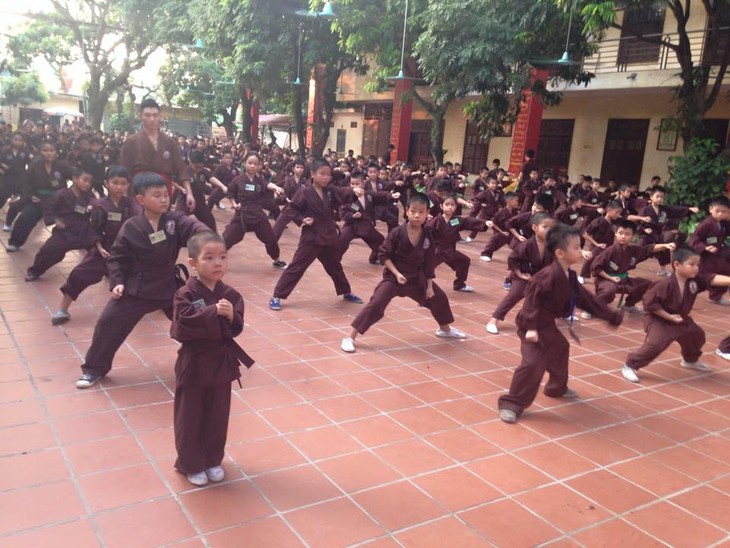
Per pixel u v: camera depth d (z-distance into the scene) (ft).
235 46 53.16
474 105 43.93
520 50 37.68
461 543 9.52
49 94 144.36
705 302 27.37
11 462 10.98
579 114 59.82
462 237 42.91
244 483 10.82
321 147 61.52
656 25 50.34
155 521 9.61
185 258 29.07
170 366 15.83
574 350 19.71
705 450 13.17
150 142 21.18
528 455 12.47
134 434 12.25
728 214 24.88
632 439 13.51
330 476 11.21
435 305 18.99
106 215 18.39
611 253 22.99
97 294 21.85
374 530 9.72
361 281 27.07
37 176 26.96
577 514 10.48
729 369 18.49
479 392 15.53
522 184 47.60
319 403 14.24
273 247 28.12
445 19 37.60
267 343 18.17
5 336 17.19
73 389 14.11
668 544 9.79
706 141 38.14
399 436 12.91
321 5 47.03
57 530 9.25
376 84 58.85
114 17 81.10
